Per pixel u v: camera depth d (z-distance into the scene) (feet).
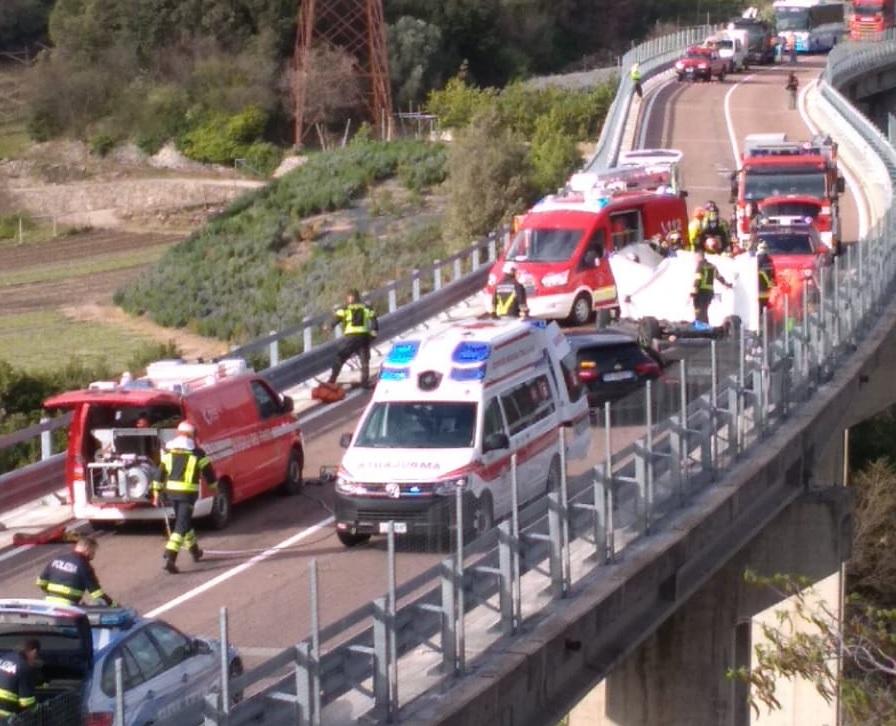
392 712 57.16
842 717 119.03
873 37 424.46
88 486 93.66
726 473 95.20
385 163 325.42
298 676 52.39
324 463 112.88
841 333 129.08
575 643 69.46
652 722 104.37
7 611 55.57
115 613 58.54
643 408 86.99
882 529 172.65
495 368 90.58
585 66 517.96
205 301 272.10
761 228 159.63
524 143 292.81
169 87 447.01
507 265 149.69
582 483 76.28
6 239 388.98
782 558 108.47
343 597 73.92
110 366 221.25
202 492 93.15
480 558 65.41
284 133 443.73
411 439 87.71
